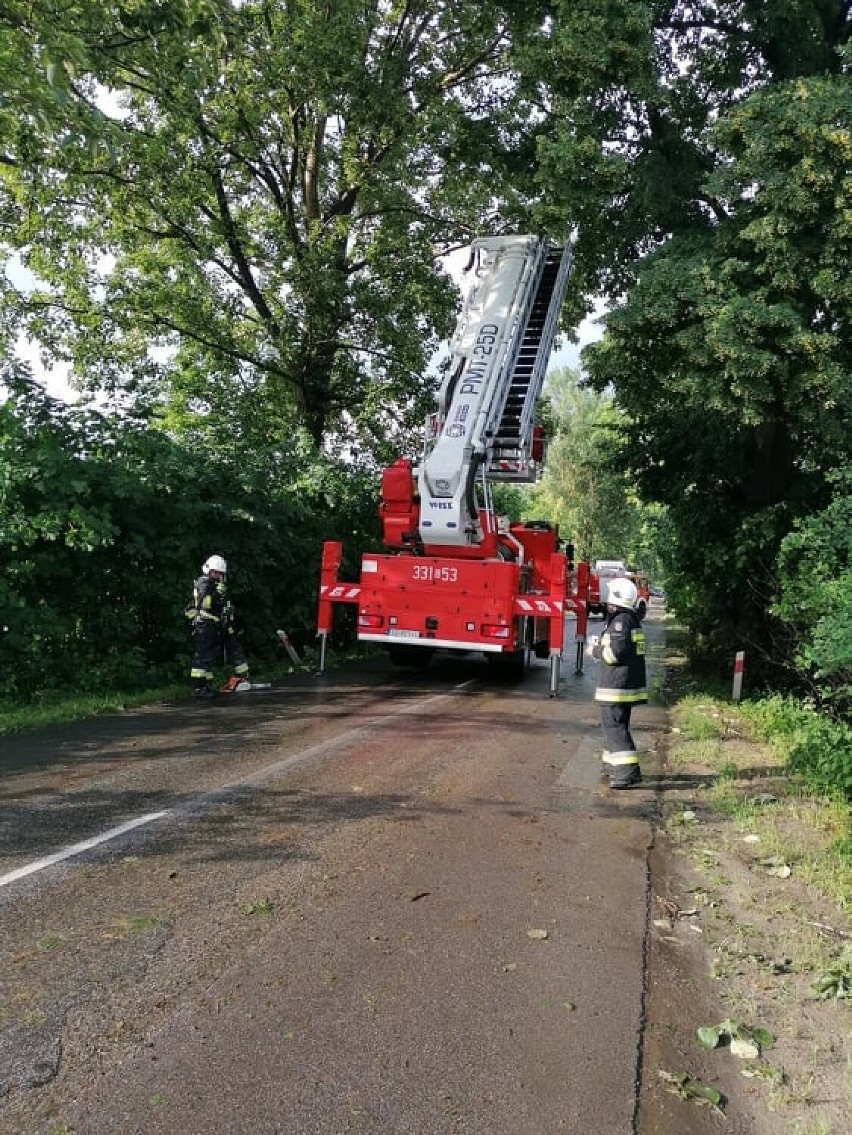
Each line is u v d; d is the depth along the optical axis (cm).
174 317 2106
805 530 994
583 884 507
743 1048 349
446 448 1258
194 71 1037
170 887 471
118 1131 279
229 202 2098
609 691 738
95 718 941
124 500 1117
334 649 1709
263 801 635
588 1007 371
